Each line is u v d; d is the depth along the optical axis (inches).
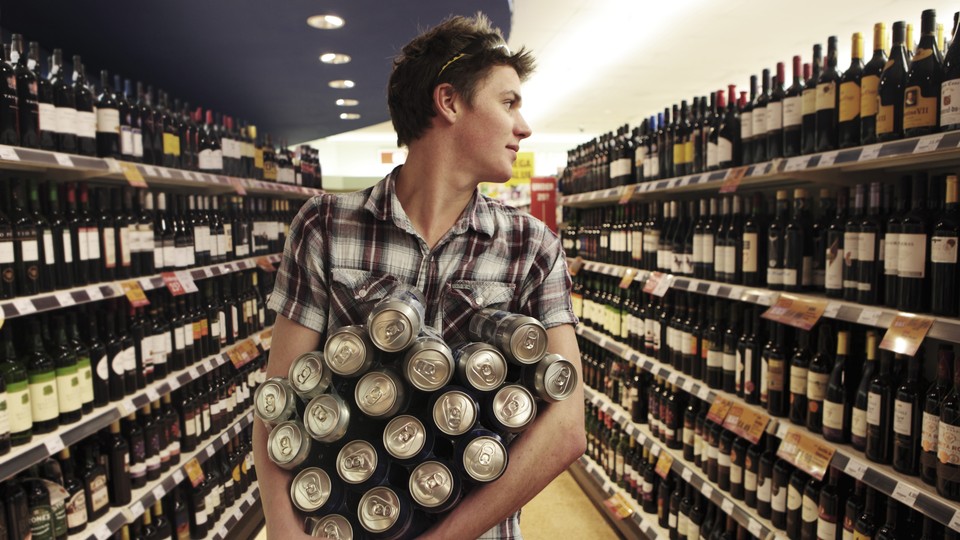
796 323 87.9
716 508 120.1
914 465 74.5
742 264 108.2
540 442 41.0
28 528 86.1
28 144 87.4
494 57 44.4
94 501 99.6
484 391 40.2
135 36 122.6
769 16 248.8
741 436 102.5
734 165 109.1
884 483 74.7
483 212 48.9
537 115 472.4
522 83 46.9
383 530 38.3
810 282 96.8
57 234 93.7
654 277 134.9
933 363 93.0
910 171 90.9
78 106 97.7
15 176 102.8
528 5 239.3
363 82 169.6
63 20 112.6
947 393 69.6
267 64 148.9
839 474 88.2
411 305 40.4
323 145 608.7
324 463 41.3
